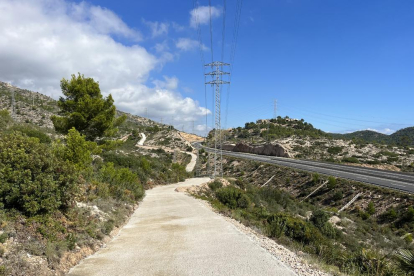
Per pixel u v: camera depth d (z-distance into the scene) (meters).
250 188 45.09
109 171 22.81
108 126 28.69
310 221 22.98
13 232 7.23
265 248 9.39
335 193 37.22
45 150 9.66
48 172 9.26
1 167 8.27
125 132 141.25
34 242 7.41
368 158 70.44
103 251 9.48
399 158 68.06
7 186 8.14
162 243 10.43
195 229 12.71
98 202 14.55
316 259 8.74
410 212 26.94
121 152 52.12
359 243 21.66
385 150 77.75
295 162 66.44
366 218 30.16
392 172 48.81
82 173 16.98
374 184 36.09
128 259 8.51
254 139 124.62
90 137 28.55
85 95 27.52
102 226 11.65
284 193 42.25
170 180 48.12
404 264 8.41
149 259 8.46
